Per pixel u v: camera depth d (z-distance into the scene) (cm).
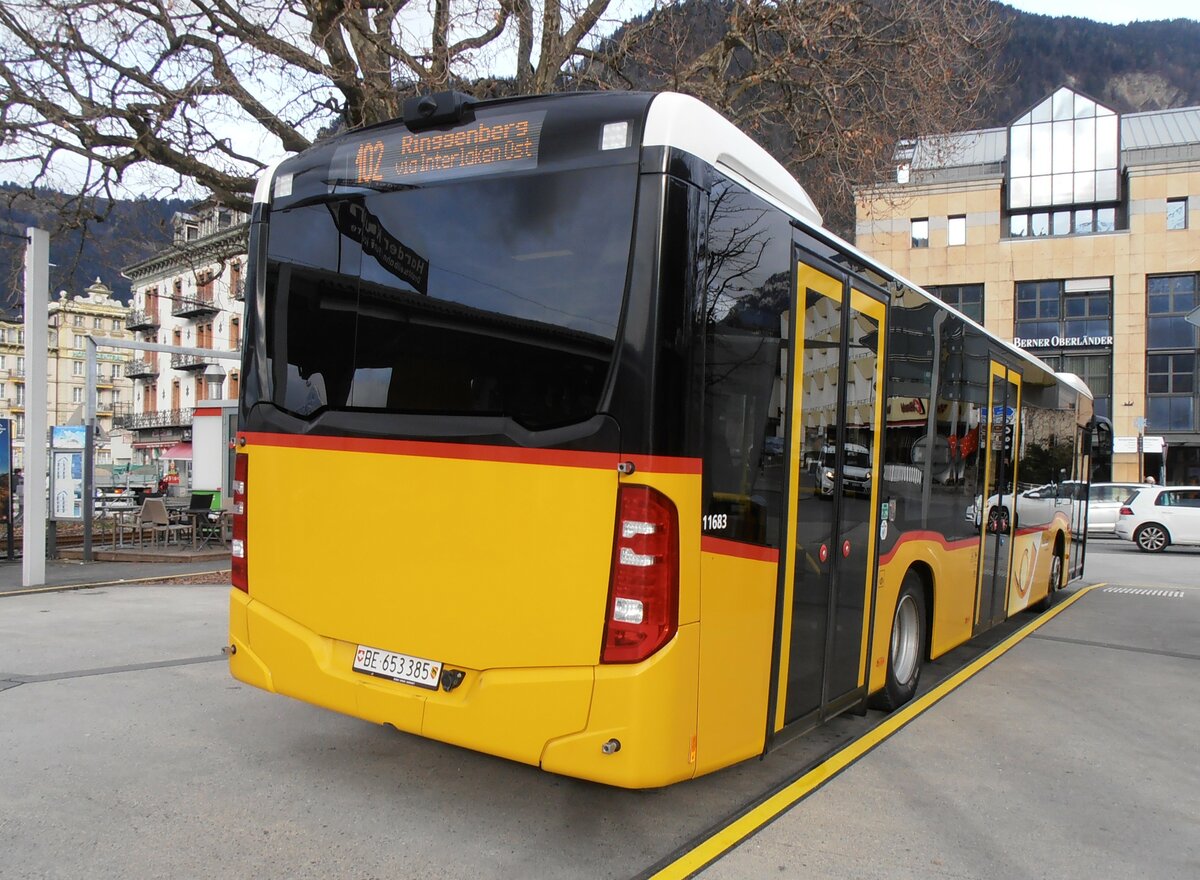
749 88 1253
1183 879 355
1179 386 4272
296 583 405
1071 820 413
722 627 349
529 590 338
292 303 418
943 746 519
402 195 388
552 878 335
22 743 473
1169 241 4262
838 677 461
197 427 1766
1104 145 4384
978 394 712
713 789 436
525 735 336
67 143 1166
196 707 544
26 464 1116
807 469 418
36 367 1124
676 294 326
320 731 502
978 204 4516
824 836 384
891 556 528
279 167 433
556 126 353
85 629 797
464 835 371
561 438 333
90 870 330
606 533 323
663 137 331
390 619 373
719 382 346
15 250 1234
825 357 437
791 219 404
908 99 1220
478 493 351
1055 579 1069
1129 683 693
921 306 577
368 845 359
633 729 318
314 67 1095
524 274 351
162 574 1241
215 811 389
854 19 1174
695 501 330
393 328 383
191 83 1112
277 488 413
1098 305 4400
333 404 398
